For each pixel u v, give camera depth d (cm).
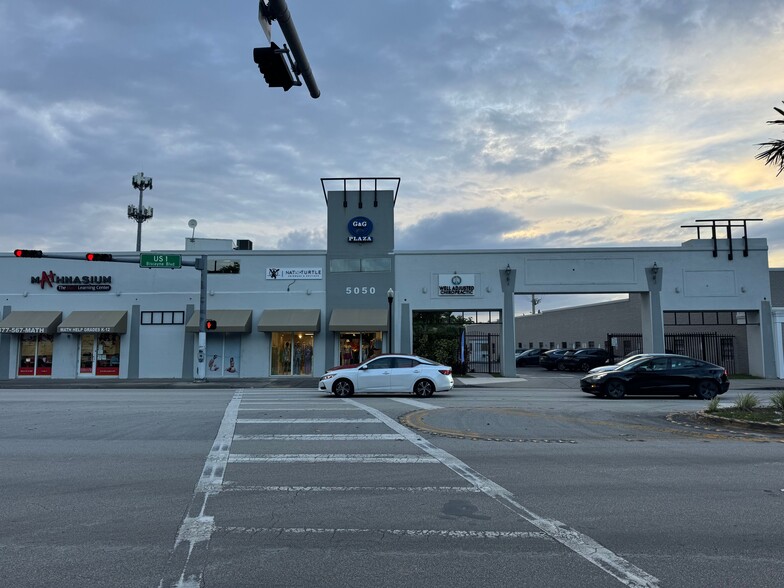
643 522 601
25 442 1050
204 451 969
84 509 643
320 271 3127
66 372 3053
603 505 661
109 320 3011
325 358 3073
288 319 3017
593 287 3098
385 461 894
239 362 3069
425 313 3712
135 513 629
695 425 1285
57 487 738
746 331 3369
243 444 1030
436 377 1936
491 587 443
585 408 1614
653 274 3086
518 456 933
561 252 3127
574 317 5288
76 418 1358
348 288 3116
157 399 1856
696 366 1953
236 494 707
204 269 2747
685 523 598
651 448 1005
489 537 555
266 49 823
